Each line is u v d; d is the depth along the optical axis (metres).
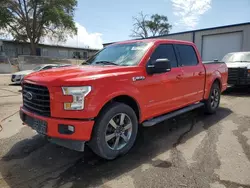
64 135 2.85
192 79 4.75
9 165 3.17
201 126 4.82
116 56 4.09
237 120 5.24
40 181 2.76
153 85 3.73
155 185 2.65
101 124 3.02
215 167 3.04
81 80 2.81
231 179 2.74
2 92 9.95
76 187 2.62
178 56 4.50
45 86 2.92
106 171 2.98
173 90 4.21
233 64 9.32
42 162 3.25
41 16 35.94
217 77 5.75
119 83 3.16
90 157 3.39
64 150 3.64
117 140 3.29
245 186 2.60
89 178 2.81
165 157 3.36
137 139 4.10
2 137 4.24
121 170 3.00
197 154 3.45
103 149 3.09
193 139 4.07
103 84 2.96
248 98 8.12
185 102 4.66
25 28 36.25
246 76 8.71
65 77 2.89
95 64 3.99
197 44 19.72
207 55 19.16
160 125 4.91
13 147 3.78
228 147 3.69
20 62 28.31
